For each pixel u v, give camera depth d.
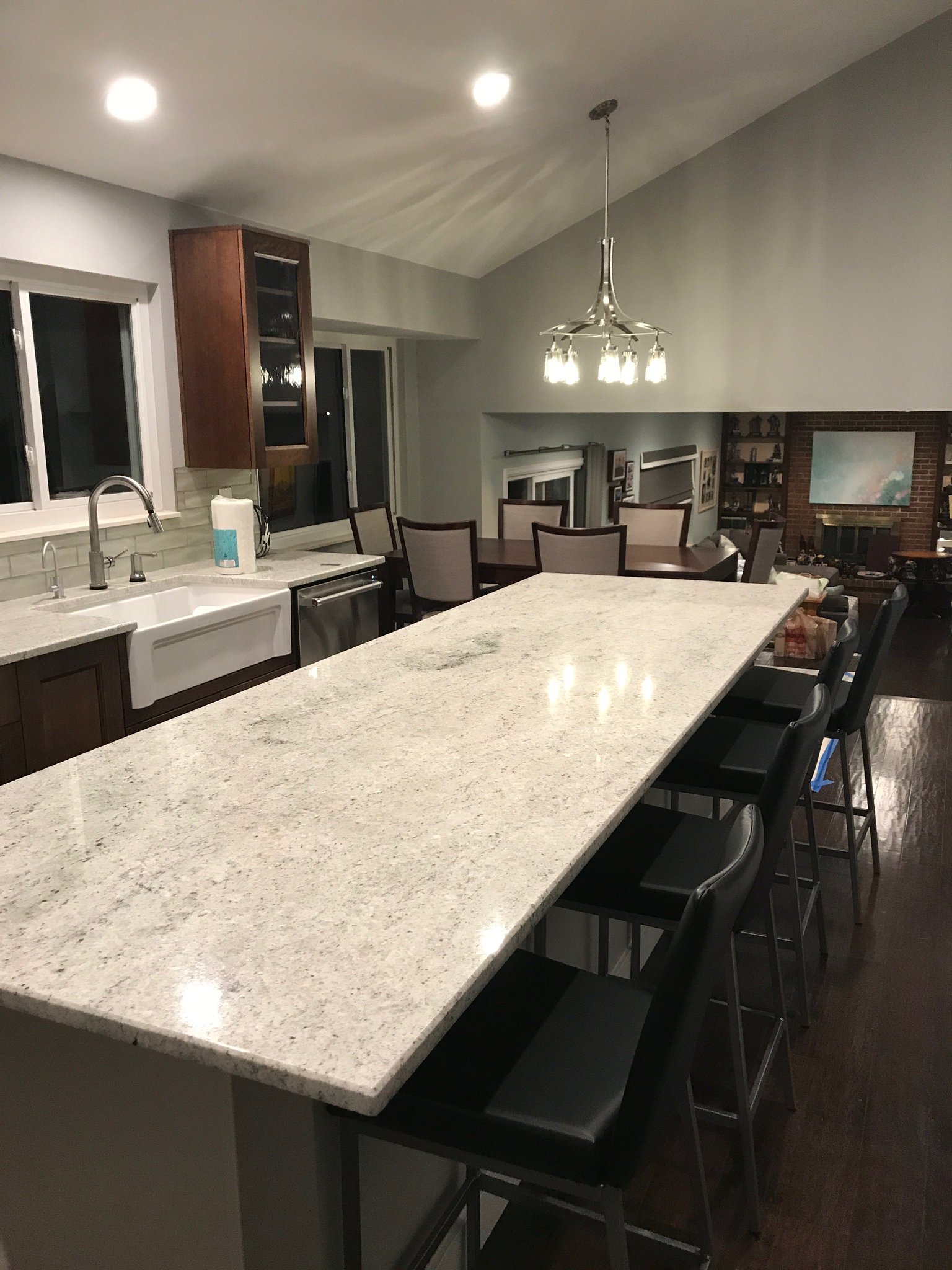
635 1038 1.39
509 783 1.52
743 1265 1.85
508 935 1.08
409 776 1.56
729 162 6.25
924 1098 2.32
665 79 4.98
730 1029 1.87
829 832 3.87
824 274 6.16
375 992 0.97
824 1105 2.30
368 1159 1.47
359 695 2.01
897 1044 2.53
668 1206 2.00
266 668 4.06
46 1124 1.25
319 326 6.08
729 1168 2.11
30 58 3.05
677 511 6.39
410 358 7.35
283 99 3.78
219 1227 1.19
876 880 3.47
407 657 2.32
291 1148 1.26
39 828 1.39
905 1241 1.91
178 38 3.17
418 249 6.08
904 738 5.08
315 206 4.95
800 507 13.05
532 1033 1.40
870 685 2.96
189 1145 1.17
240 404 4.34
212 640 3.71
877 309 6.07
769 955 2.30
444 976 1.00
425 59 3.84
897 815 4.05
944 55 5.66
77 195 3.87
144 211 4.18
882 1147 2.16
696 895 1.09
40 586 3.83
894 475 12.51
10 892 1.20
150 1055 1.17
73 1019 0.96
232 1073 0.89
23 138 3.49
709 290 6.44
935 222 5.86
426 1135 1.28
